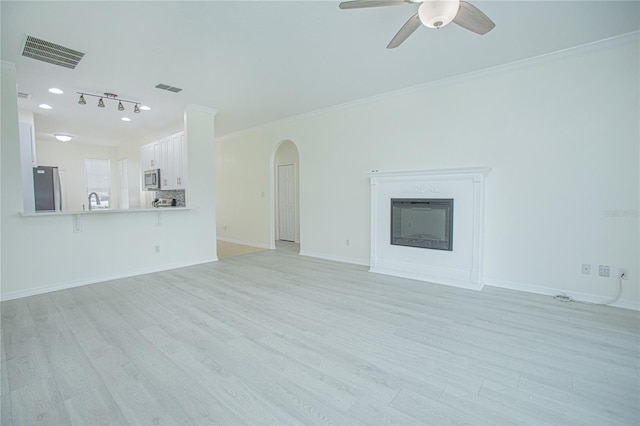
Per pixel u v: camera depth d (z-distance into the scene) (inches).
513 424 58.2
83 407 63.3
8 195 130.3
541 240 132.1
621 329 98.1
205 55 124.2
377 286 146.7
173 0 88.7
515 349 86.4
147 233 175.9
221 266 191.5
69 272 147.6
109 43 113.6
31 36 108.1
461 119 149.4
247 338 93.9
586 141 121.3
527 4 92.0
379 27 104.8
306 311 115.6
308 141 217.2
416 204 155.4
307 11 95.3
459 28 105.4
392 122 173.0
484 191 141.3
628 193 114.8
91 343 90.5
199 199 198.5
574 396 66.2
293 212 304.0
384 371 76.2
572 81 122.8
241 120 232.7
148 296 133.7
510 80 135.9
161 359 81.8
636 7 93.7
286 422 59.1
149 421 59.4
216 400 65.6
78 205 328.2
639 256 113.5
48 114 207.2
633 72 112.0
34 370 76.5
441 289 141.0
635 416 60.1
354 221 195.0
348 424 58.5
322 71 141.6
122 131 265.3
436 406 63.4
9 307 120.3
